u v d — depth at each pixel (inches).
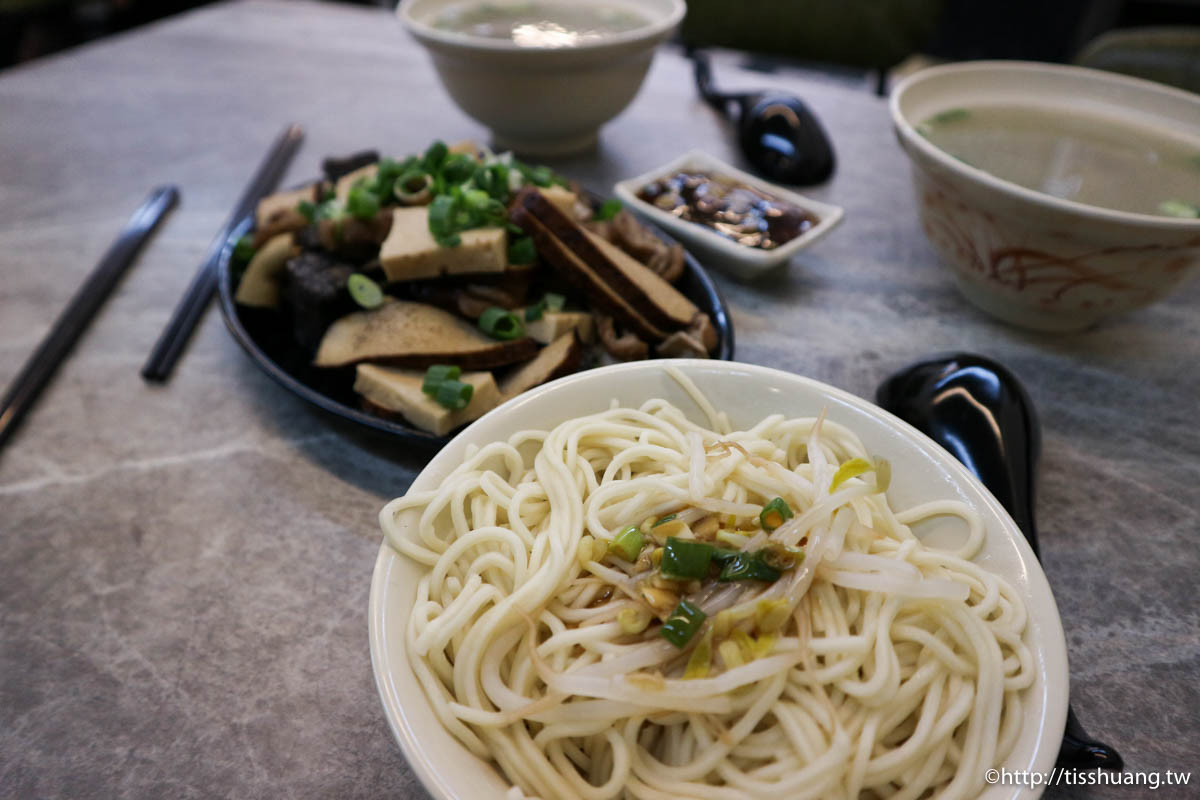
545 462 11.0
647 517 10.7
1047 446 13.8
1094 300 14.2
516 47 17.2
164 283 17.1
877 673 9.5
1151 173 14.9
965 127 15.9
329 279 14.9
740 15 28.6
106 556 12.5
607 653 9.7
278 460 13.7
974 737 9.4
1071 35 43.6
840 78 38.3
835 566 9.9
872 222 18.5
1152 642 11.5
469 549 10.6
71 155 20.7
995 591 9.9
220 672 11.3
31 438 14.0
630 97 19.6
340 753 10.6
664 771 9.4
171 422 14.3
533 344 14.5
